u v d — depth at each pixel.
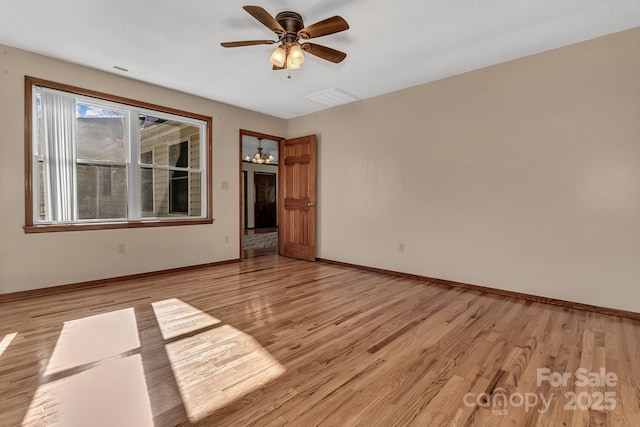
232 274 4.18
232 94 4.36
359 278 4.03
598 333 2.36
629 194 2.69
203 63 3.36
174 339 2.22
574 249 2.95
